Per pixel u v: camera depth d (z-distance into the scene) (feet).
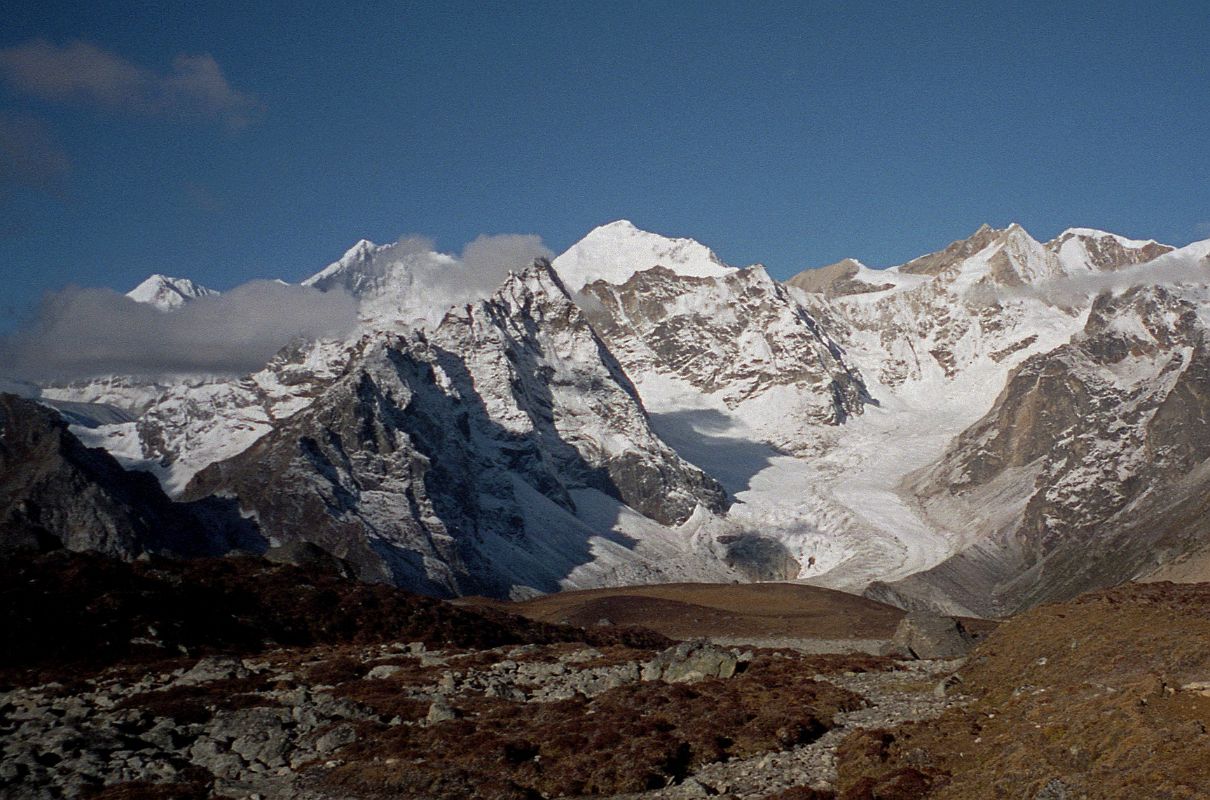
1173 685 152.56
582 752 179.63
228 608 301.63
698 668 226.99
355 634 309.42
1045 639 191.52
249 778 182.19
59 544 348.38
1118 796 131.23
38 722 204.23
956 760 157.89
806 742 177.88
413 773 173.68
